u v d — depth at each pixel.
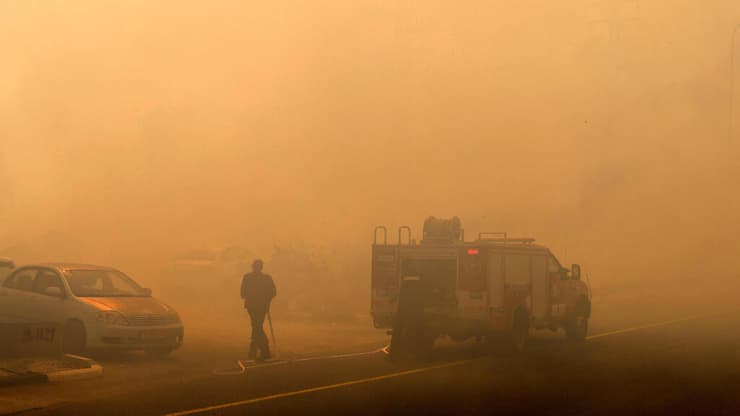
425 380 10.79
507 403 8.99
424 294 13.46
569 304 15.65
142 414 8.27
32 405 8.79
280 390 9.88
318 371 11.70
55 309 12.58
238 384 10.39
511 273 13.88
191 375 11.25
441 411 8.49
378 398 9.30
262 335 12.80
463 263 13.35
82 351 12.23
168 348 12.89
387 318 14.06
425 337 13.88
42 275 13.25
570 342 15.78
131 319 12.27
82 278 13.19
